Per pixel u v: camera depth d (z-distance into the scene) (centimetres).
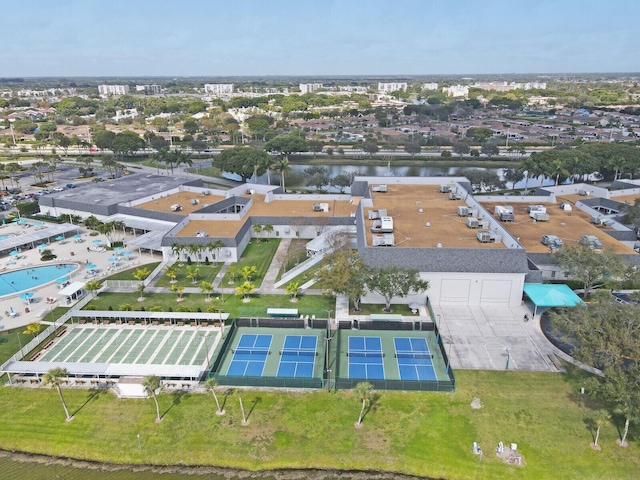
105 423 4975
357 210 9769
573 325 5347
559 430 4750
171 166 18062
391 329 6694
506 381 5469
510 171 14762
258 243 10031
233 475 4434
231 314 7062
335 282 6712
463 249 7075
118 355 6125
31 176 17012
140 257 9325
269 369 5850
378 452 4569
